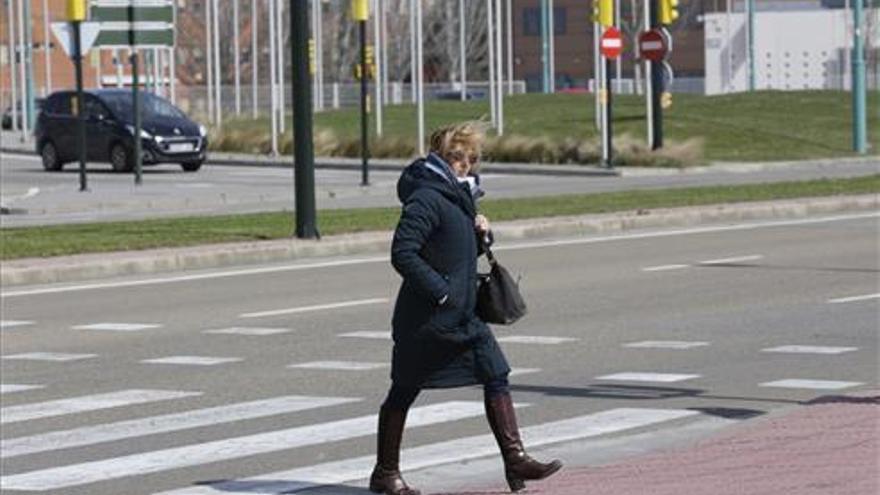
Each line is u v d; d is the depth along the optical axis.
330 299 48.22
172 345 39.75
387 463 23.55
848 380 33.09
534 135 127.56
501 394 23.27
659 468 24.45
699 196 81.38
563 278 52.25
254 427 29.61
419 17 126.44
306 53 61.06
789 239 64.69
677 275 52.62
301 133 61.75
